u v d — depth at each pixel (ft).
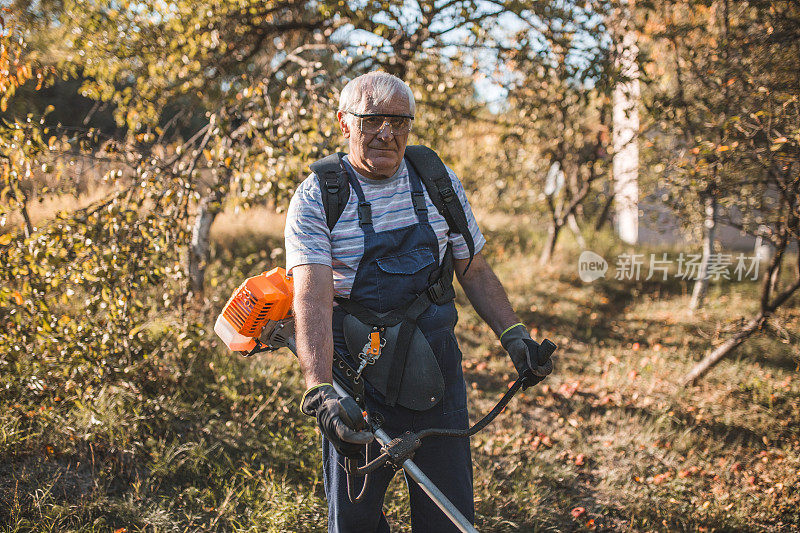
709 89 16.72
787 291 16.55
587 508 12.50
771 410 16.25
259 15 17.88
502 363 19.43
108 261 12.72
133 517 10.54
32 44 15.85
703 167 15.61
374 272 6.48
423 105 21.02
